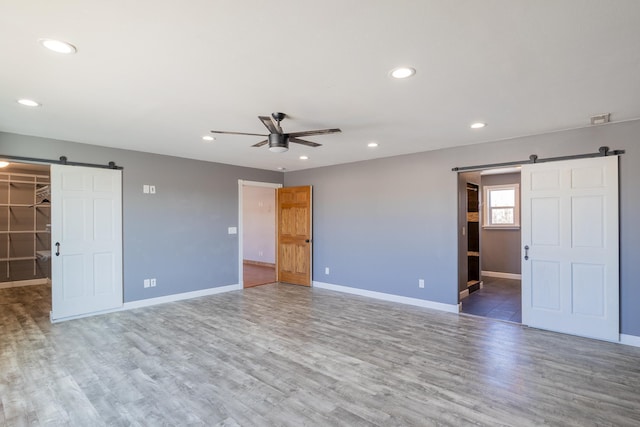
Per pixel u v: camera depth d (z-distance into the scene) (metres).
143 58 2.22
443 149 4.98
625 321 3.62
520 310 4.98
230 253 6.36
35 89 2.72
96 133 4.09
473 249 6.54
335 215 6.39
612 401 2.51
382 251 5.68
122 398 2.56
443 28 1.87
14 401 2.52
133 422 2.27
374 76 2.50
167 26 1.84
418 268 5.24
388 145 4.78
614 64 2.30
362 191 5.96
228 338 3.82
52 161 4.36
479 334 3.95
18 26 1.82
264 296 5.90
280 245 7.27
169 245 5.50
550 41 2.00
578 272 3.88
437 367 3.08
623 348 3.51
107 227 4.84
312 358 3.28
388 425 2.23
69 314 4.52
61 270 4.46
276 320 4.50
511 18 1.77
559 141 4.01
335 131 3.18
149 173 5.26
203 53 2.15
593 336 3.78
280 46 2.07
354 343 3.67
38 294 6.02
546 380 2.83
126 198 5.02
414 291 5.29
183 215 5.67
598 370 3.01
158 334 3.95
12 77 2.49
